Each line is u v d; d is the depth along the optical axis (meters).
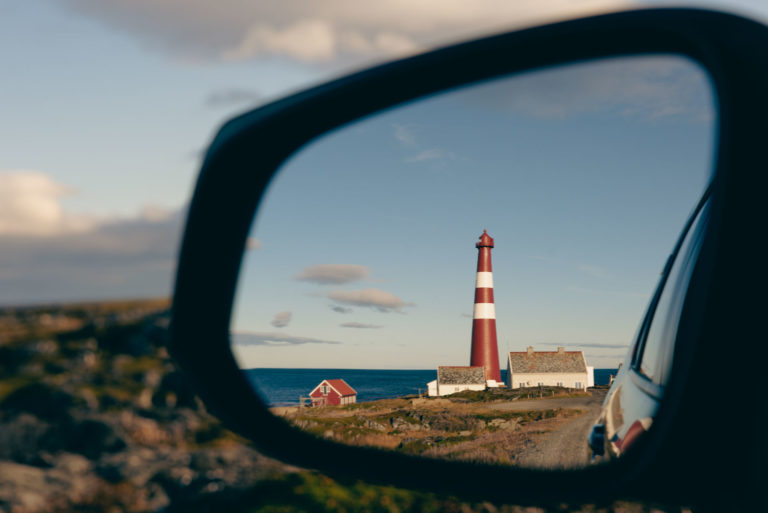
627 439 2.04
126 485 3.84
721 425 1.32
